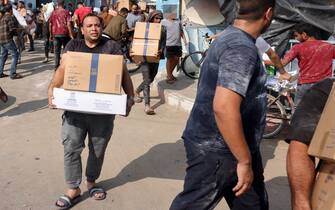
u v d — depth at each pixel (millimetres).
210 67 2375
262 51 5348
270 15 2354
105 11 11609
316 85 1967
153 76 7508
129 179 4668
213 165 2414
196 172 2467
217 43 2371
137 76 10742
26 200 4102
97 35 3643
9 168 4816
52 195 4223
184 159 5352
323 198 1794
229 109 2156
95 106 3564
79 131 3811
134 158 5297
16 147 5496
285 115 6316
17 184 4422
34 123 6613
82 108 3568
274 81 6457
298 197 1897
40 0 23953
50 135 6035
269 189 4613
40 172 4742
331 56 5672
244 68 2191
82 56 3527
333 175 1779
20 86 9203
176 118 7285
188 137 2516
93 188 4184
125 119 6992
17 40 11898
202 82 2453
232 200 2637
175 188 4500
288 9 7598
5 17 9641
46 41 12367
